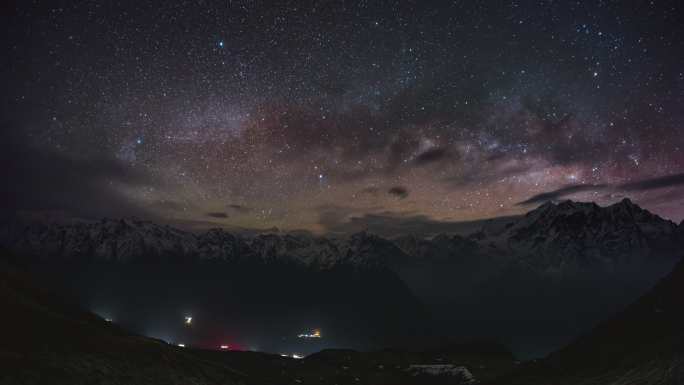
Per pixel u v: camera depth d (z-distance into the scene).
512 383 77.56
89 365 48.12
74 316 65.19
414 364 118.00
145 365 54.53
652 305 82.00
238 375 71.12
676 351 54.59
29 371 42.25
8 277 67.75
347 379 102.75
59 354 47.41
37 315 55.09
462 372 106.75
